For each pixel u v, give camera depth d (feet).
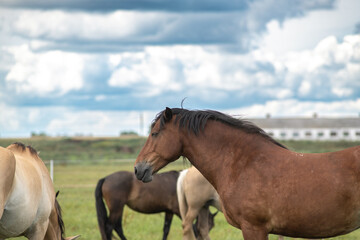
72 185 110.01
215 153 29.96
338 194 25.85
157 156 30.42
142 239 58.18
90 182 117.29
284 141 334.24
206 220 52.95
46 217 32.58
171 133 30.55
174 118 30.71
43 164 33.58
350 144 316.81
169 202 59.72
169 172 62.18
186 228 51.52
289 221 27.07
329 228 26.50
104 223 58.65
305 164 27.20
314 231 26.86
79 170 156.35
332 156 26.94
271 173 27.66
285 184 27.07
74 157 231.09
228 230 59.93
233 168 29.12
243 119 30.78
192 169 51.70
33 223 31.81
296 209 26.66
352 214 25.88
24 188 28.32
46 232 34.47
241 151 29.25
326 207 26.07
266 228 27.91
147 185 59.88
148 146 30.66
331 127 449.89
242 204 28.14
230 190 28.84
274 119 469.16
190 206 51.57
